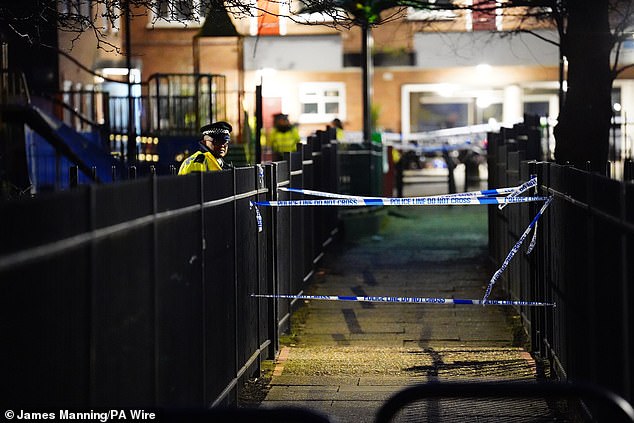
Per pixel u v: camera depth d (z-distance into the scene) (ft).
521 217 58.95
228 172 41.83
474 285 74.64
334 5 63.87
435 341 58.08
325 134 88.33
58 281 20.95
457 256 88.33
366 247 93.91
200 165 54.60
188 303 33.53
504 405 40.50
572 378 39.47
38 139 96.63
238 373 43.06
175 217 31.78
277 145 112.37
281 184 58.23
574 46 69.92
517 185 62.85
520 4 71.72
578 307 37.78
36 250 19.63
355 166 106.32
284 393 44.96
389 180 135.33
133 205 26.68
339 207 101.09
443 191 143.74
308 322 63.46
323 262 84.12
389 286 74.59
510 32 100.94
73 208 21.85
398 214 118.83
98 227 23.61
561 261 43.29
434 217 117.50
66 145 91.81
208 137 55.98
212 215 38.24
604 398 20.92
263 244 51.83
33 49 112.06
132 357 26.43
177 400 31.71
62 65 114.93
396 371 49.62
